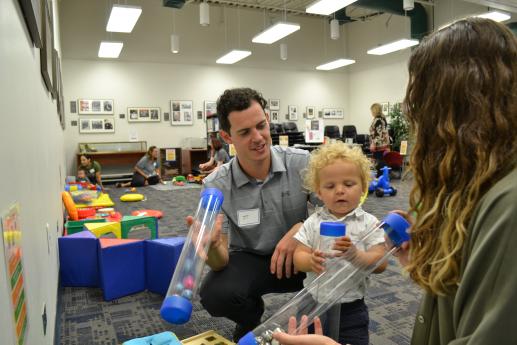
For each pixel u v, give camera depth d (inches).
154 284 90.3
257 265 59.7
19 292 32.0
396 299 84.0
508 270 18.1
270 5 349.4
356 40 417.4
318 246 49.8
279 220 59.3
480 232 19.9
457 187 22.2
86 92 330.6
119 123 343.0
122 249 87.9
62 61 320.5
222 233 58.2
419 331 27.5
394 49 316.2
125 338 70.1
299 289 62.1
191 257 36.7
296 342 28.8
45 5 73.9
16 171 36.4
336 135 376.2
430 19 337.1
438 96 22.7
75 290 93.0
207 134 337.7
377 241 42.1
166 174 354.6
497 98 21.2
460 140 21.6
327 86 425.7
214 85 374.0
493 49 21.7
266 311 77.2
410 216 31.6
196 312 79.7
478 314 19.3
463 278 20.2
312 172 52.7
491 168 20.5
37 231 49.8
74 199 175.8
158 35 348.5
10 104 35.5
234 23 373.1
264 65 393.1
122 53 339.0
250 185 58.8
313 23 409.4
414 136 24.9
